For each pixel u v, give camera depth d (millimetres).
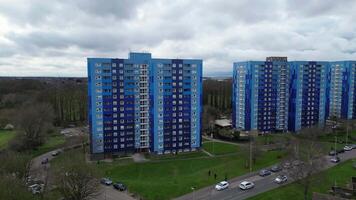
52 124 151750
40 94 194375
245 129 148250
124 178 88500
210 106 198375
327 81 161500
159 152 116812
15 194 49875
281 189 75312
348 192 71625
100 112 110562
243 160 103875
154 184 79000
